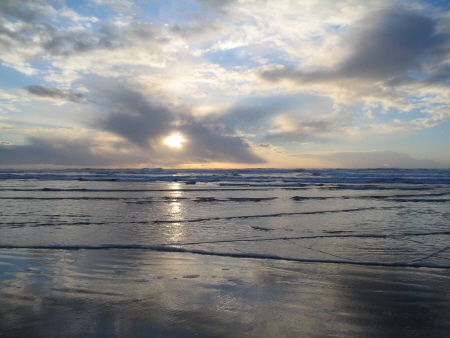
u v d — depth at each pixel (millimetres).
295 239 6762
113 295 3682
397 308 3357
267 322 3039
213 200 14430
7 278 4258
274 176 42188
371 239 6750
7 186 22594
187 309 3318
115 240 6590
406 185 25750
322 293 3775
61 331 2850
